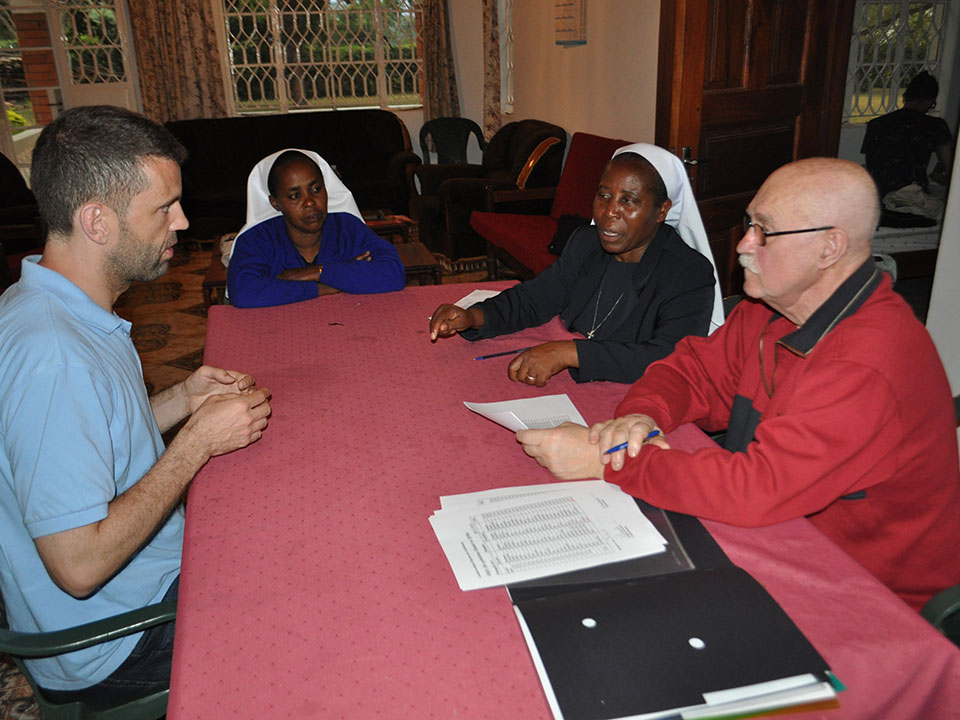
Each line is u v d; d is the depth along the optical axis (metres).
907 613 0.94
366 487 1.26
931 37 5.69
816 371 1.16
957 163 2.40
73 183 1.11
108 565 1.07
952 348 2.51
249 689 0.85
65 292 1.15
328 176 2.48
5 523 1.15
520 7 6.20
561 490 1.22
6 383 1.05
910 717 0.89
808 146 3.87
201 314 4.66
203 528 1.15
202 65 6.88
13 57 6.86
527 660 0.88
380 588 1.01
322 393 1.63
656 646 0.87
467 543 1.09
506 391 1.64
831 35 3.71
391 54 7.42
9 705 1.86
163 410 1.56
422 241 5.86
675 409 1.44
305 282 2.25
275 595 1.00
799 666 0.84
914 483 1.22
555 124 5.73
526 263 4.24
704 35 3.32
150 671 1.25
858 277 1.22
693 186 3.50
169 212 1.23
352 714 0.81
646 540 1.08
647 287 1.89
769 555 1.06
